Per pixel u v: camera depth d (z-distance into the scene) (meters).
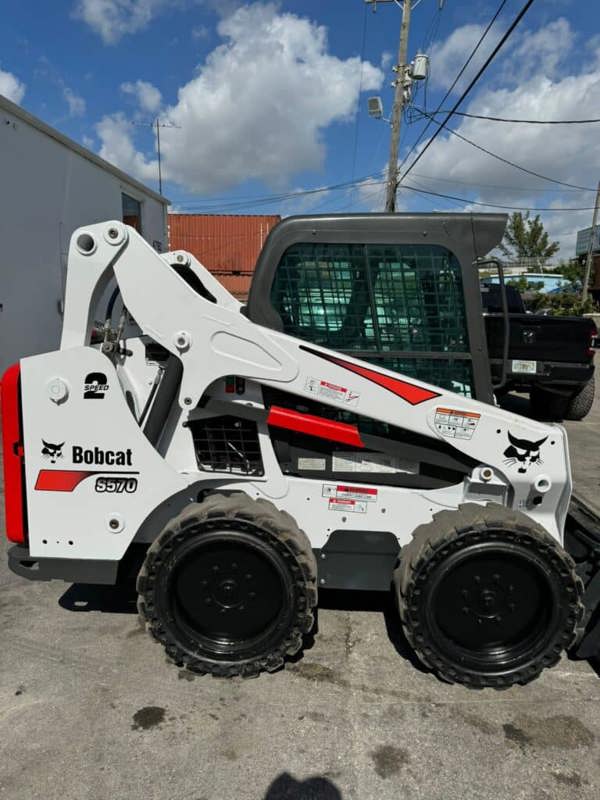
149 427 2.67
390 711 2.40
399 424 2.53
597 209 31.16
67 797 1.96
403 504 2.70
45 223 7.97
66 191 8.54
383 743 2.22
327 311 2.66
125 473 2.58
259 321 2.64
